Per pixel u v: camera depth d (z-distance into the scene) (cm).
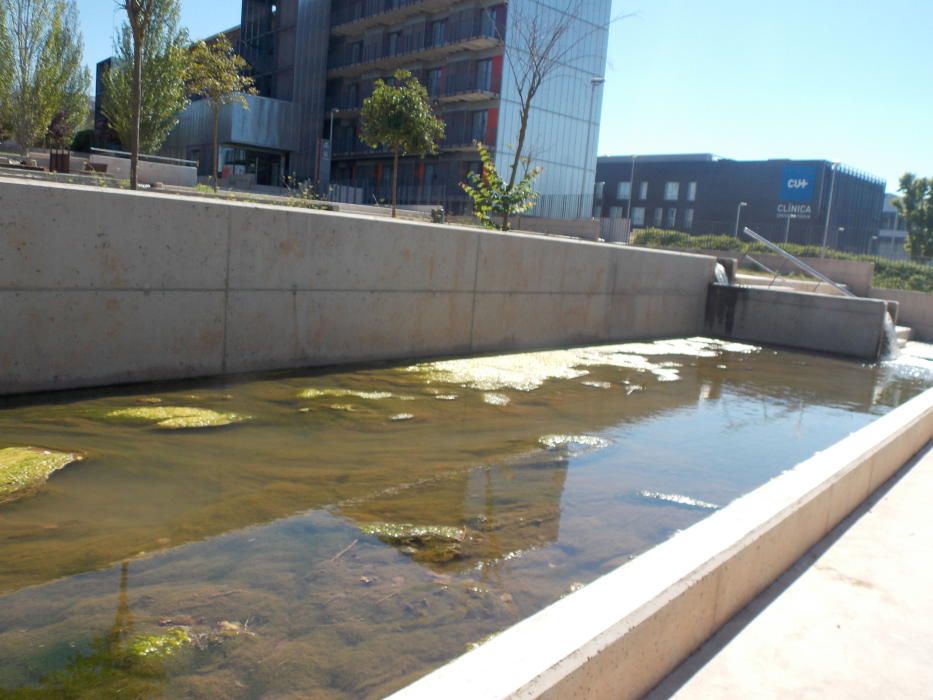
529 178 1436
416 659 244
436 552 332
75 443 445
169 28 3120
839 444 396
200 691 221
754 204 5375
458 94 3478
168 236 602
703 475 486
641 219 5853
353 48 4231
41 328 543
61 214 542
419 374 736
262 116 4069
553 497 419
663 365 945
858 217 5722
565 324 1023
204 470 417
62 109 3706
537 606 287
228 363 659
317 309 718
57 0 3130
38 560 299
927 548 326
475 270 870
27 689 216
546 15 3422
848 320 1223
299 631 257
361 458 461
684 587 220
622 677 195
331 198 3584
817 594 277
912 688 221
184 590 281
